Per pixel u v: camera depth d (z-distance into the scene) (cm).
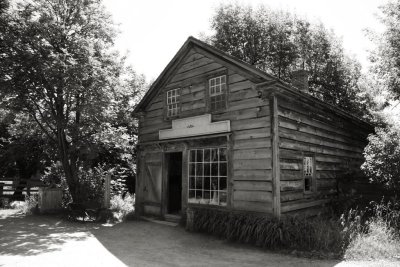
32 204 1430
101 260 646
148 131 1327
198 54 1145
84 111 1267
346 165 1333
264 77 898
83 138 1376
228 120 997
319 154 1114
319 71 2423
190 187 1103
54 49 1193
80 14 1313
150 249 752
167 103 1256
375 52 1827
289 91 921
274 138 874
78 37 1277
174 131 1189
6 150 1869
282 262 641
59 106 1325
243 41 2419
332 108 1186
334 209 1110
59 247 759
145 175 1323
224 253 715
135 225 1099
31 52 1144
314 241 727
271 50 2397
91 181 1495
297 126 995
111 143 1552
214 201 1015
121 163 1942
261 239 771
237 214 890
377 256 669
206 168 1056
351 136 1437
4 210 1457
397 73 1702
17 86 1172
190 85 1159
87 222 1155
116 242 827
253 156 919
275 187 853
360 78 2314
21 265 597
